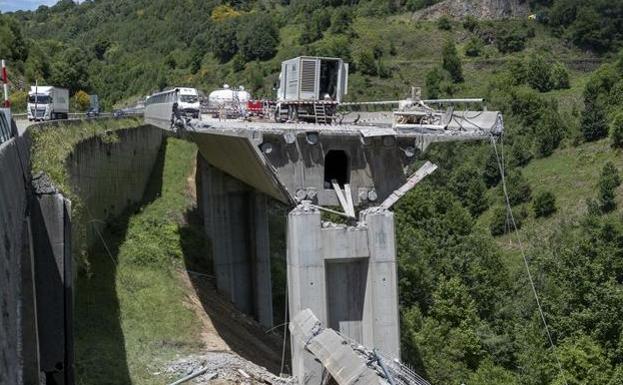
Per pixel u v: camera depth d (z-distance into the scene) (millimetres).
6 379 11336
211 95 50781
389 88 126188
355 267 28594
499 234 83438
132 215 45219
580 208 80750
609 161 86812
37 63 92688
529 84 121562
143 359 26469
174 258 41469
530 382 41625
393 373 23766
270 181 29688
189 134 34469
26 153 22406
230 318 37094
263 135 28297
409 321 44844
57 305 19828
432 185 83938
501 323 51875
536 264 58375
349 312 28641
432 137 29516
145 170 55000
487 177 94812
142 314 30875
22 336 17062
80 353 25094
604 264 52344
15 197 16297
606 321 43594
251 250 42062
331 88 34469
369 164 29656
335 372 22906
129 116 55500
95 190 37312
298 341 26031
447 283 49219
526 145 99062
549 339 45125
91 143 36500
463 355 44781
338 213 28578
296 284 27484
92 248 35500
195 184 58156
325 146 29078
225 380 26156
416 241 56094
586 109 97750
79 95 94750
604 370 40781
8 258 13508
